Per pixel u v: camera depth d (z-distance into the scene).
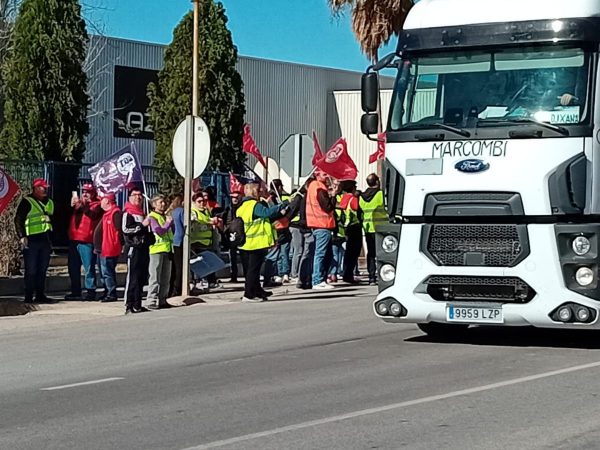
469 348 12.62
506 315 11.63
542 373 10.68
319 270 20.67
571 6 11.70
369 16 31.64
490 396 9.49
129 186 20.64
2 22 30.47
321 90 42.50
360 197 22.19
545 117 11.51
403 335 13.98
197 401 9.54
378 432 8.10
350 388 10.04
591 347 12.62
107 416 8.94
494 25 11.91
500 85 11.82
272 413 8.91
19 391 10.27
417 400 9.36
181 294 18.81
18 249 21.17
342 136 42.38
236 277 22.89
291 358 12.10
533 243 11.49
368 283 22.47
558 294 11.41
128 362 12.08
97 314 16.94
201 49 32.31
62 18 28.02
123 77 35.94
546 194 11.41
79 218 19.00
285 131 41.22
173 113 32.34
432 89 12.16
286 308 17.53
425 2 12.63
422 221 12.07
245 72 39.84
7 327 15.45
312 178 21.12
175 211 18.91
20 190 20.89
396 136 12.20
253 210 18.56
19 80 27.59
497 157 11.59
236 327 15.12
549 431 8.06
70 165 23.00
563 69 11.60
